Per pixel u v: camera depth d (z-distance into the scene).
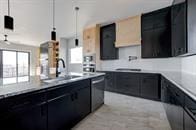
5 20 2.30
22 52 8.63
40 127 1.75
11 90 1.52
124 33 5.13
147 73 4.28
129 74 4.79
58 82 2.13
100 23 5.68
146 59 4.93
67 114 2.28
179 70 4.19
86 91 2.94
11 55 8.13
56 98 2.03
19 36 7.23
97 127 2.48
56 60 3.40
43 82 2.12
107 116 2.98
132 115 3.02
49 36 7.36
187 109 1.37
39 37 7.54
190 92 1.35
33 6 3.85
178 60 4.22
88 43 6.27
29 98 1.61
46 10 4.17
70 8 4.05
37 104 1.71
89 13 4.49
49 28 6.04
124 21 5.12
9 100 1.40
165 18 4.09
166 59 4.47
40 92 1.75
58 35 7.66
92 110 3.18
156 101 4.07
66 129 2.27
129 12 4.45
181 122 1.60
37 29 6.12
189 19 2.00
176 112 1.87
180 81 2.05
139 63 5.11
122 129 2.39
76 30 6.66
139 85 4.50
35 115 1.68
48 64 2.93
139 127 2.46
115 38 5.49
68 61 8.44
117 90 5.18
